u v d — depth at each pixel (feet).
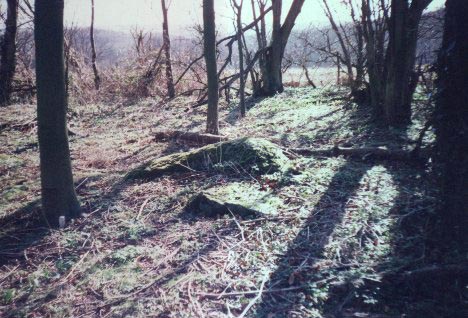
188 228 16.30
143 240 15.66
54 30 15.89
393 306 11.51
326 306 11.46
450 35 12.30
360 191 17.90
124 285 12.85
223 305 11.56
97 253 14.97
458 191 12.79
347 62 39.96
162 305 11.74
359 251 13.58
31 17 45.80
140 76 55.16
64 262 14.53
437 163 13.46
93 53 58.49
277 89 48.11
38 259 14.92
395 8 25.84
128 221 17.24
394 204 16.33
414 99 31.73
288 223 15.72
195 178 20.99
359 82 35.50
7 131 36.22
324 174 19.90
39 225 17.52
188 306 11.55
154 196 19.52
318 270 12.77
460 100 12.26
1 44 50.29
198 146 28.12
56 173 17.11
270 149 21.48
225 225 16.10
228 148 21.99
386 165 20.93
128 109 45.93
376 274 12.20
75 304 12.22
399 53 26.43
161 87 54.95
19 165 26.09
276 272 12.91
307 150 23.44
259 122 33.83
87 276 13.53
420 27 30.40
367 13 28.99
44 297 12.66
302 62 56.85
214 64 29.43
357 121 29.84
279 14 46.34
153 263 13.99
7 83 50.70
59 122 16.81
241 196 17.70
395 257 13.11
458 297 11.69
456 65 12.14
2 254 15.33
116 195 20.04
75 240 15.96
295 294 11.83
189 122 36.94
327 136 27.12
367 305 11.47
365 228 14.79
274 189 18.63
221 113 40.57
